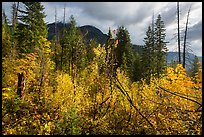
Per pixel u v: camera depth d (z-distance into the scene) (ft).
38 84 57.77
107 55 30.94
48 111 41.09
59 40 138.00
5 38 78.28
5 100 37.17
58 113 40.32
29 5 109.81
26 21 107.24
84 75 65.21
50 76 72.64
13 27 115.03
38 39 99.25
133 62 156.66
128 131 34.78
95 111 38.04
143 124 35.27
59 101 46.73
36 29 106.32
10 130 31.37
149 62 150.10
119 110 38.55
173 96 36.32
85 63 76.54
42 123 36.19
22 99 44.65
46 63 70.85
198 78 36.01
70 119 35.73
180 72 38.81
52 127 34.01
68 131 33.83
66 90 55.98
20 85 51.06
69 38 127.85
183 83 36.37
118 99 39.24
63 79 63.31
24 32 101.60
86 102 43.24
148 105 37.58
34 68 63.05
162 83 39.65
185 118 30.63
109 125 36.27
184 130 31.76
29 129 33.19
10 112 35.96
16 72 56.44
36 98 48.55
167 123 33.45
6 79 51.70
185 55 91.56
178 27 94.27
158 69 144.77
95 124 35.45
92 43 78.64
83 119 37.01
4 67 56.70
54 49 131.13
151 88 43.19
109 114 37.99
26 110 37.78
